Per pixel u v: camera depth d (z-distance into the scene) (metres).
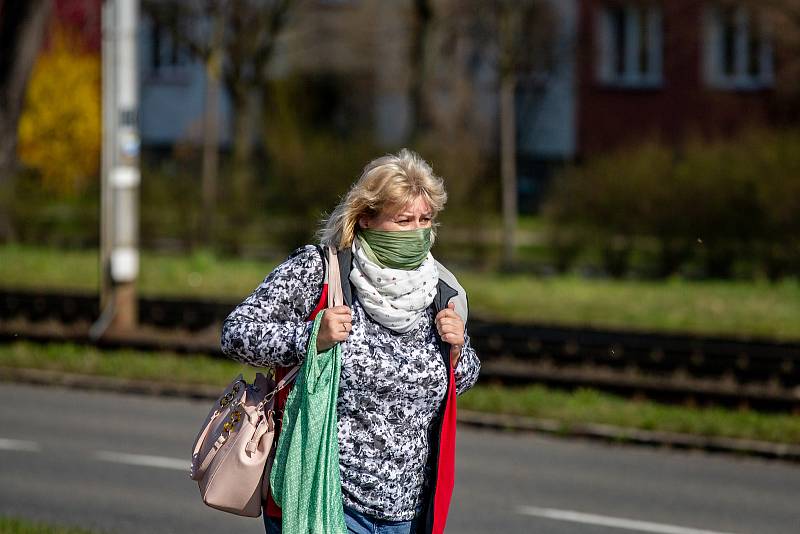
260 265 67.56
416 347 11.38
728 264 64.19
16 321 49.31
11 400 38.75
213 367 42.69
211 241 75.38
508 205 73.75
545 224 68.38
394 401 11.27
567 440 34.81
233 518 23.66
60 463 28.86
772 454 32.59
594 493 27.23
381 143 76.62
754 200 63.28
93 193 103.06
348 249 11.46
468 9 86.69
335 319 10.93
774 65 95.31
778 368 38.47
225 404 11.80
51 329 48.19
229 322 11.29
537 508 25.44
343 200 11.62
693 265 64.94
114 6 46.16
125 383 41.25
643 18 105.00
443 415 11.47
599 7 102.88
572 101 107.38
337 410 11.24
